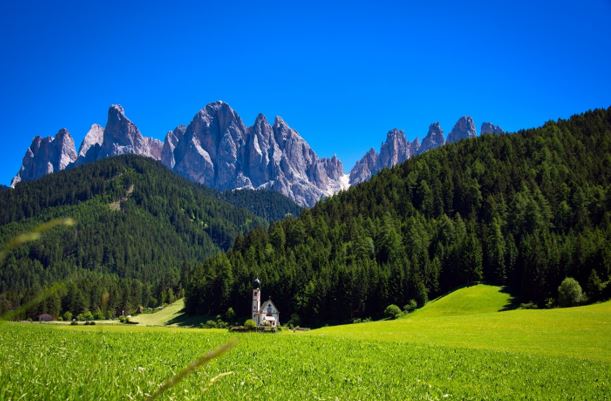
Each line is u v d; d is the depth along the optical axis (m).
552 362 37.62
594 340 53.19
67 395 6.21
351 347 41.44
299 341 44.31
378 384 22.73
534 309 86.88
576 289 86.56
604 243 95.94
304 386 18.47
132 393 6.80
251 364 26.17
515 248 111.00
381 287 108.06
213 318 124.25
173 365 20.39
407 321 81.19
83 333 37.62
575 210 130.75
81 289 138.12
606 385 28.50
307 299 112.19
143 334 40.53
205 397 8.70
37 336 30.27
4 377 6.34
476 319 74.62
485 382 27.44
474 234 123.00
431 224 146.62
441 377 28.22
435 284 109.94
